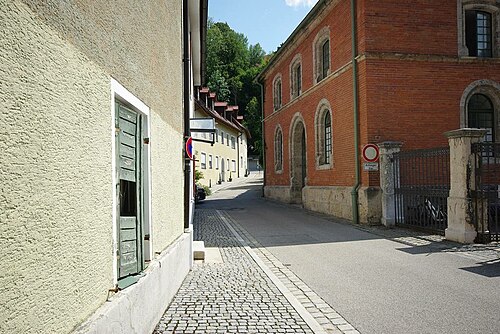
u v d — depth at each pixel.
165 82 6.09
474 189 10.45
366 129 15.05
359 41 15.50
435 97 15.47
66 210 2.66
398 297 6.20
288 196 25.48
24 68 2.19
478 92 16.14
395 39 15.26
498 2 16.27
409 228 13.19
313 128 20.75
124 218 4.13
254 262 8.98
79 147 2.89
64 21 2.69
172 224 6.50
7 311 2.00
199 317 5.21
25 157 2.18
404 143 15.19
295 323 5.02
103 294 3.34
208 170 42.75
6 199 2.01
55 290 2.48
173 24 7.05
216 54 71.31
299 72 24.20
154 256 5.13
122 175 4.10
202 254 9.23
